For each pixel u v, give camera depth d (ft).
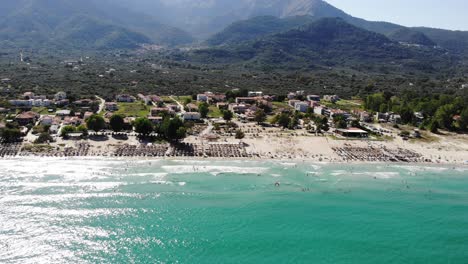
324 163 446.19
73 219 287.69
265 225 295.69
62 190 333.01
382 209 333.62
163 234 276.21
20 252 246.27
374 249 272.31
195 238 273.75
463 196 368.89
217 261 250.16
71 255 247.09
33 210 296.51
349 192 366.63
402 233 295.28
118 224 285.02
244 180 379.76
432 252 272.72
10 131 451.12
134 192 337.52
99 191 335.47
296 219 307.78
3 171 369.71
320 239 280.92
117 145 456.45
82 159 412.16
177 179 371.76
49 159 407.85
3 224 274.98
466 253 272.92
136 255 251.19
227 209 317.01
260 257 256.73
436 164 463.42
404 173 428.15
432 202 352.49
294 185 375.86
